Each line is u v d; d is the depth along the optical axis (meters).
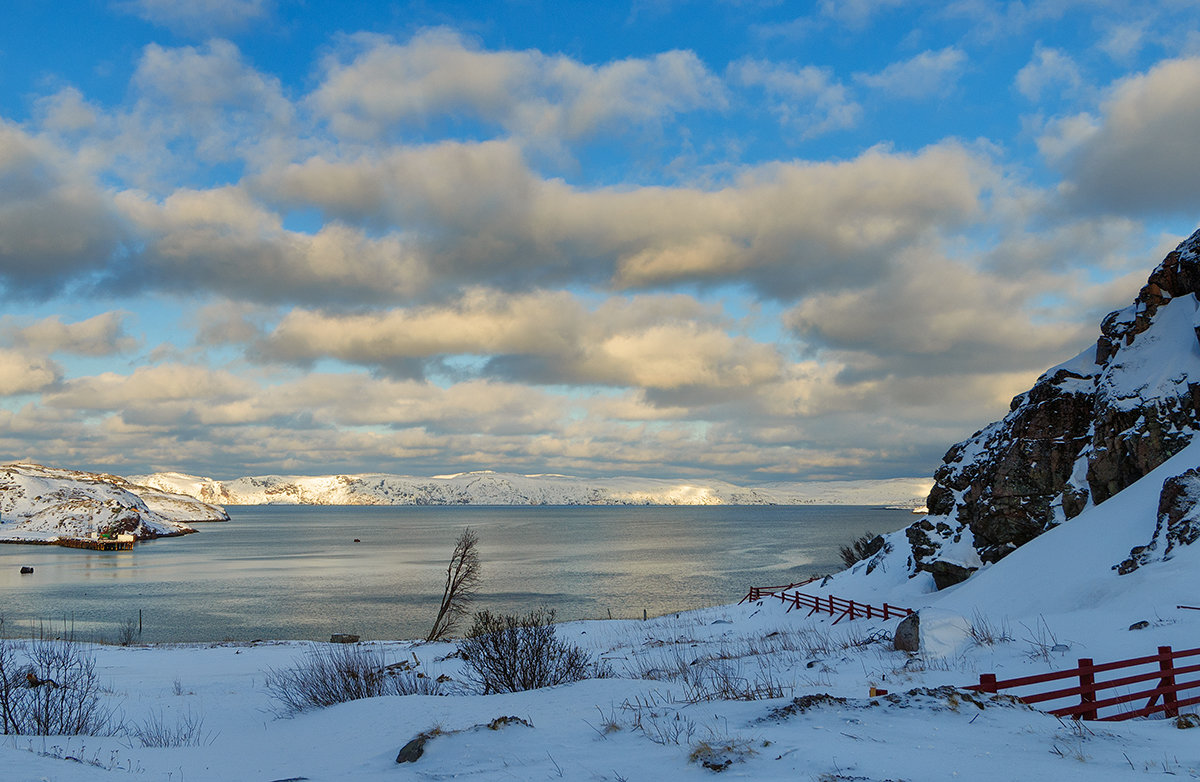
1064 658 16.69
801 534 195.62
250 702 19.47
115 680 25.27
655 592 78.94
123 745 12.38
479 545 162.25
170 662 31.81
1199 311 34.19
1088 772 7.14
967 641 19.83
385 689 18.44
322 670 19.62
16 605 77.56
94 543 172.62
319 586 90.69
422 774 8.66
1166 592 20.55
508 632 18.30
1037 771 7.18
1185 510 24.92
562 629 43.41
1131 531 27.59
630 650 31.98
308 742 11.92
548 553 135.75
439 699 14.09
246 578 101.56
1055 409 38.44
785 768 7.46
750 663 22.73
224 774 9.70
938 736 8.59
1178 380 33.06
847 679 17.03
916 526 43.41
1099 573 26.06
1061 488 36.62
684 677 17.02
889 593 42.81
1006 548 37.22
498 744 9.68
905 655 19.62
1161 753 8.00
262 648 38.72
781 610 43.28
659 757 8.34
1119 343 38.41
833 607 39.81
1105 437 34.56
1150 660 11.46
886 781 6.87
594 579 91.00
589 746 9.27
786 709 9.95
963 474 42.81
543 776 7.97
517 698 13.54
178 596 83.50
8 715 14.02
